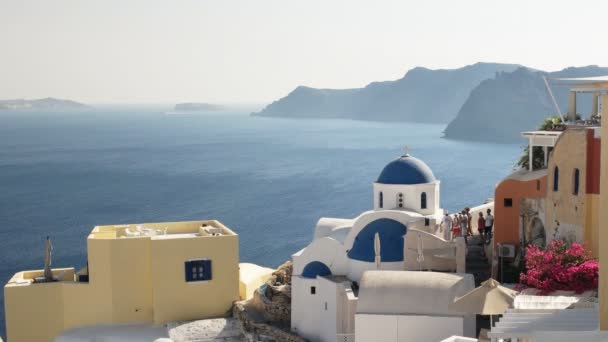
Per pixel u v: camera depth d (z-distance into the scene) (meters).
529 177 45.81
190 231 59.50
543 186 44.53
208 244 53.91
